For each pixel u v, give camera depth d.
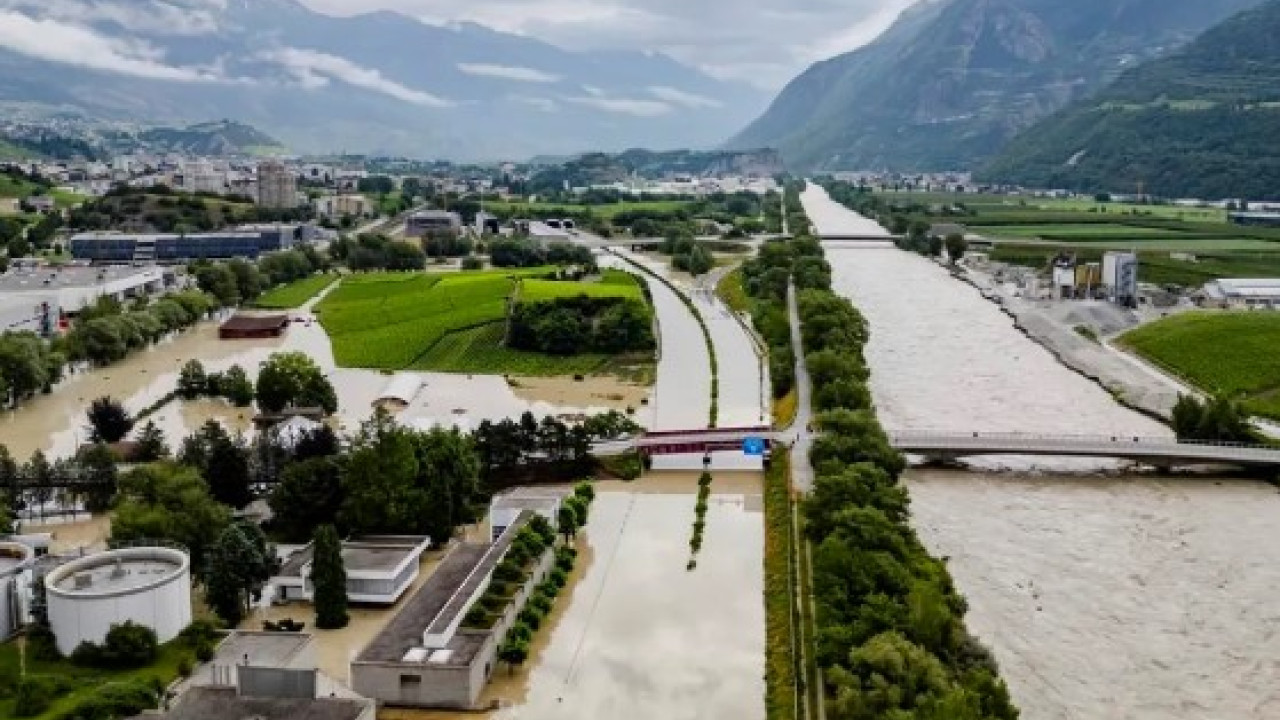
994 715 116.75
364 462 192.62
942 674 124.44
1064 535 196.00
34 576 157.50
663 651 156.38
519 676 149.38
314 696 129.12
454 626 151.62
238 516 199.25
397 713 140.00
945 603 147.00
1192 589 173.12
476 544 185.38
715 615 168.25
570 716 138.62
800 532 193.38
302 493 193.25
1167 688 142.75
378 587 170.38
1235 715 136.50
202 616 164.62
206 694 129.12
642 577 183.62
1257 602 168.62
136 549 164.38
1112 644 154.25
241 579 163.62
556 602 173.62
